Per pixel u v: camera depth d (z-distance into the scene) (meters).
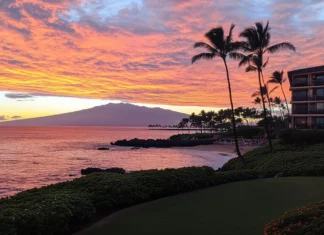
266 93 59.94
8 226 6.64
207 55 28.98
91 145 85.00
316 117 50.97
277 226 6.85
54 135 159.25
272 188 13.85
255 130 80.38
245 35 30.20
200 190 13.66
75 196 9.41
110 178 11.59
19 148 70.50
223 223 8.66
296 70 52.78
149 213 9.91
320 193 12.59
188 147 76.94
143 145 84.38
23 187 24.17
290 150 29.03
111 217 9.58
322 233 5.93
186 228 8.30
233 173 16.86
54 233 7.69
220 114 140.38
